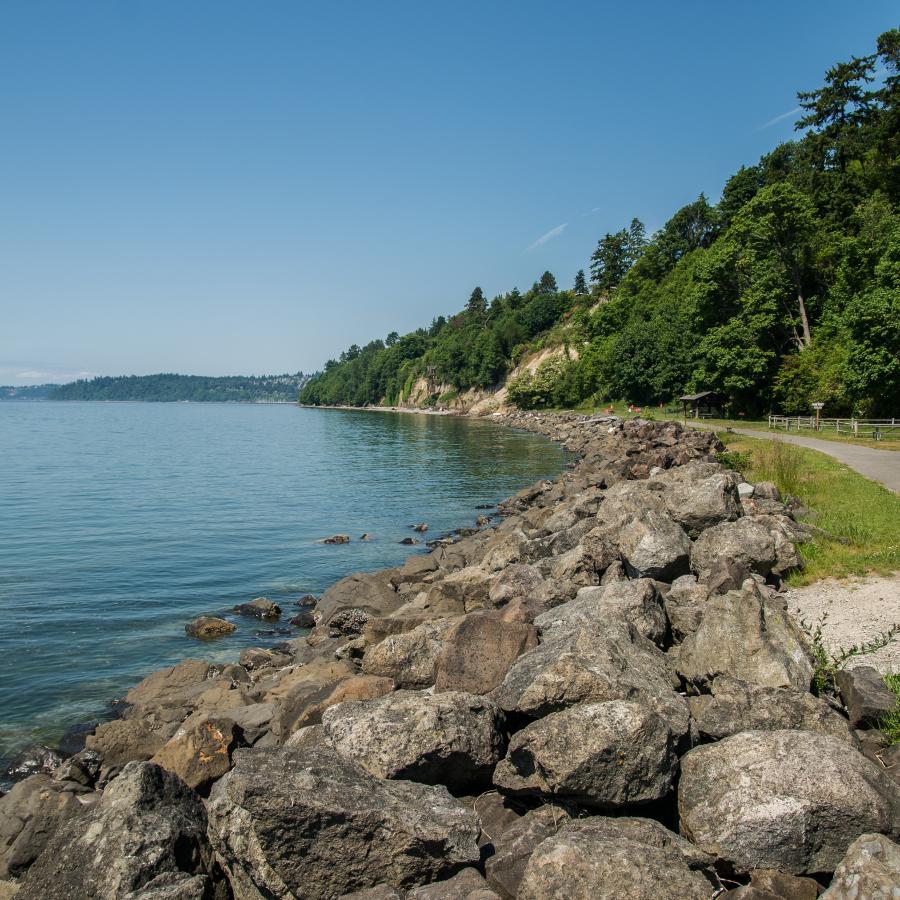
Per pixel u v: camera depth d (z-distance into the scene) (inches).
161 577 907.4
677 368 3282.5
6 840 346.0
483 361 6250.0
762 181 3850.9
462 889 242.2
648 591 426.9
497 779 296.8
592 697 295.7
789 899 227.5
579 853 229.8
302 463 2332.7
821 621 470.3
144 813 262.7
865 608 493.0
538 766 273.9
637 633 378.0
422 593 691.4
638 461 1407.5
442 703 309.9
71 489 1710.1
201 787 341.4
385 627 542.3
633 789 265.6
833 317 2199.8
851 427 1734.7
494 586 607.2
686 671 356.5
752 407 2474.2
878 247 2153.1
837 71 3019.2
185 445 3196.4
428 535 1178.0
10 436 3833.7
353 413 7618.1
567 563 561.0
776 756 259.6
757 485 841.5
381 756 294.7
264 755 270.4
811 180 2930.6
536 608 496.7
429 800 272.5
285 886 243.1
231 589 860.6
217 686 511.5
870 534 650.2
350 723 308.5
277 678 535.5
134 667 607.8
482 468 2108.8
